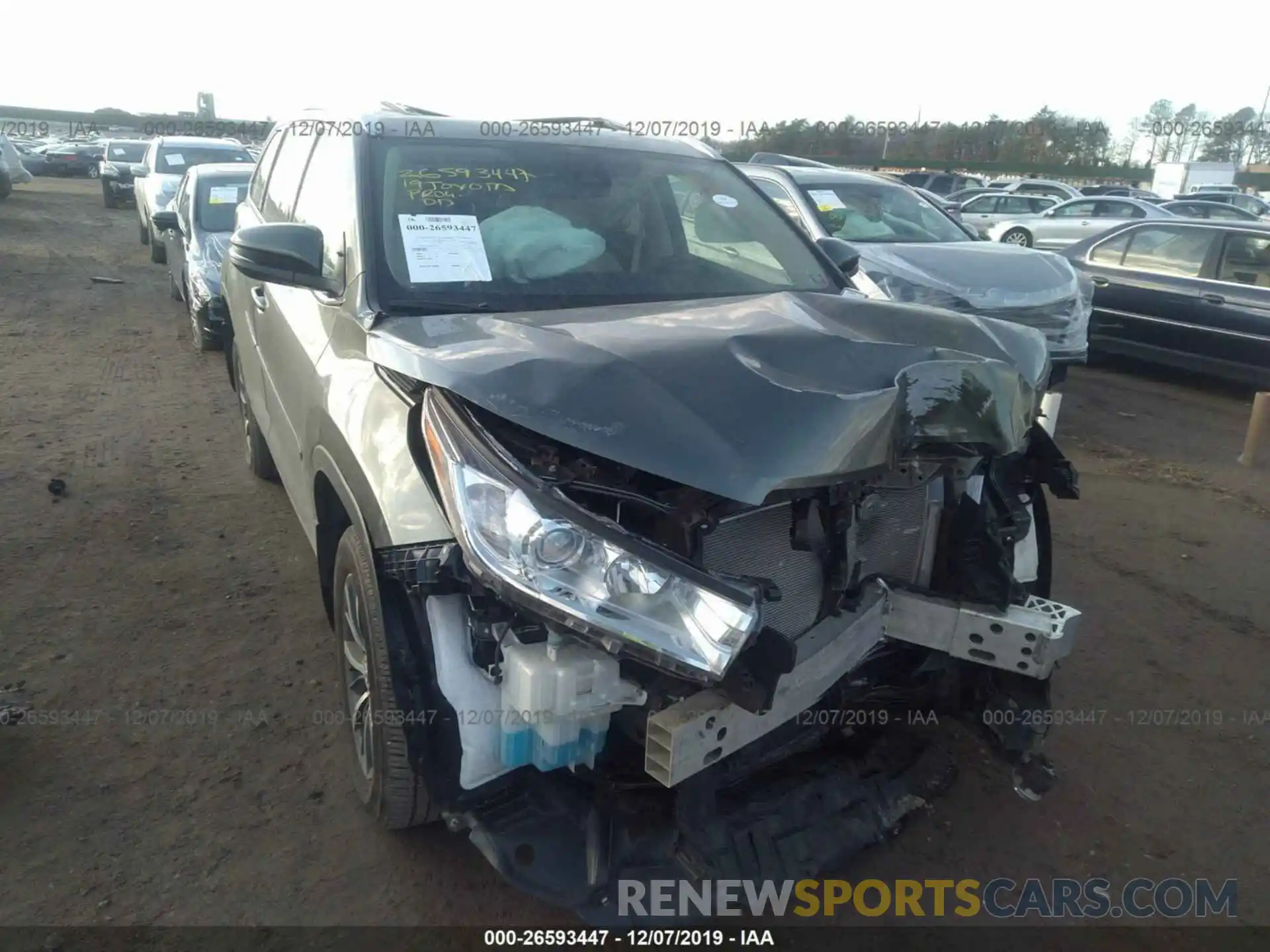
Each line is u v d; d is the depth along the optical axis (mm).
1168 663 4012
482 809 2291
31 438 6145
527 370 2148
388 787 2502
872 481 2264
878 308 2859
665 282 3215
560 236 3205
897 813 2604
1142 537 5375
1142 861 2906
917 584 2773
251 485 5523
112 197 22562
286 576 4422
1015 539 2875
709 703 2137
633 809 2287
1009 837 2988
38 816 2854
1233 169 32875
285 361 3668
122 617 4000
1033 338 2797
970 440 2281
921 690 2893
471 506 2062
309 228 2984
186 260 9102
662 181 3586
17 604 4059
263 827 2867
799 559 2422
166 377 7828
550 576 1980
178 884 2641
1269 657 4078
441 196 3170
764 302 2887
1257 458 6777
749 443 2037
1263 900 2770
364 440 2541
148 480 5531
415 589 2217
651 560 2004
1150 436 7543
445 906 2619
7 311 10086
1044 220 17562
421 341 2453
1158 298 9086
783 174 8617
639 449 1990
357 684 2852
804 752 2658
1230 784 3264
